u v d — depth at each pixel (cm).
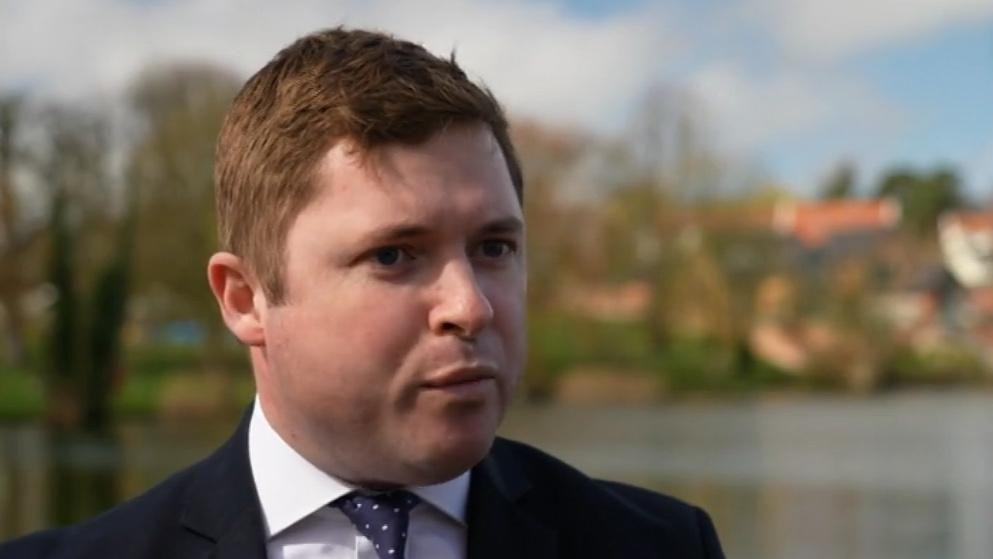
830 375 6419
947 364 6656
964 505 2353
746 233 6488
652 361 6238
